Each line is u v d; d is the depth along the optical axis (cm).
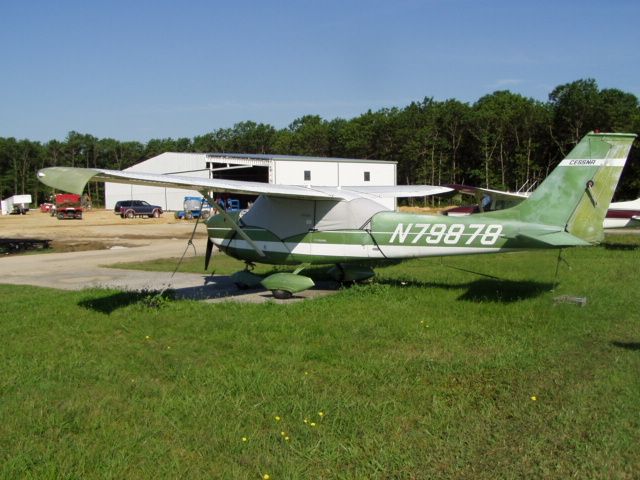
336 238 1002
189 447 406
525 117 5981
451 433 423
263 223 1057
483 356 602
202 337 696
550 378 532
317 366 577
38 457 391
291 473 368
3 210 5447
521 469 374
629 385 509
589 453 391
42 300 944
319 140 8594
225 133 11069
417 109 7850
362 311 814
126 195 5553
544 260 1388
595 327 704
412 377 540
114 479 364
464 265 1316
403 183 7462
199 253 1847
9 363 600
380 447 403
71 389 522
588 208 873
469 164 6856
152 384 533
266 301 952
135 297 957
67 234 2748
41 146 9400
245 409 468
